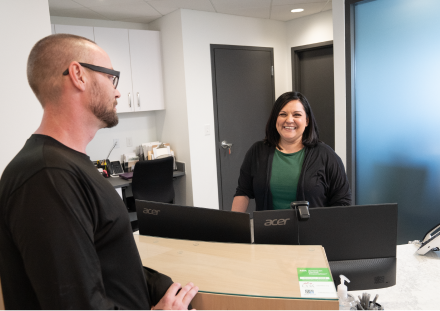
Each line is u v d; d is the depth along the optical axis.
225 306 0.80
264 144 1.82
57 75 0.75
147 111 4.05
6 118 2.09
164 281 0.85
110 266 0.77
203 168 3.73
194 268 0.92
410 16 2.43
